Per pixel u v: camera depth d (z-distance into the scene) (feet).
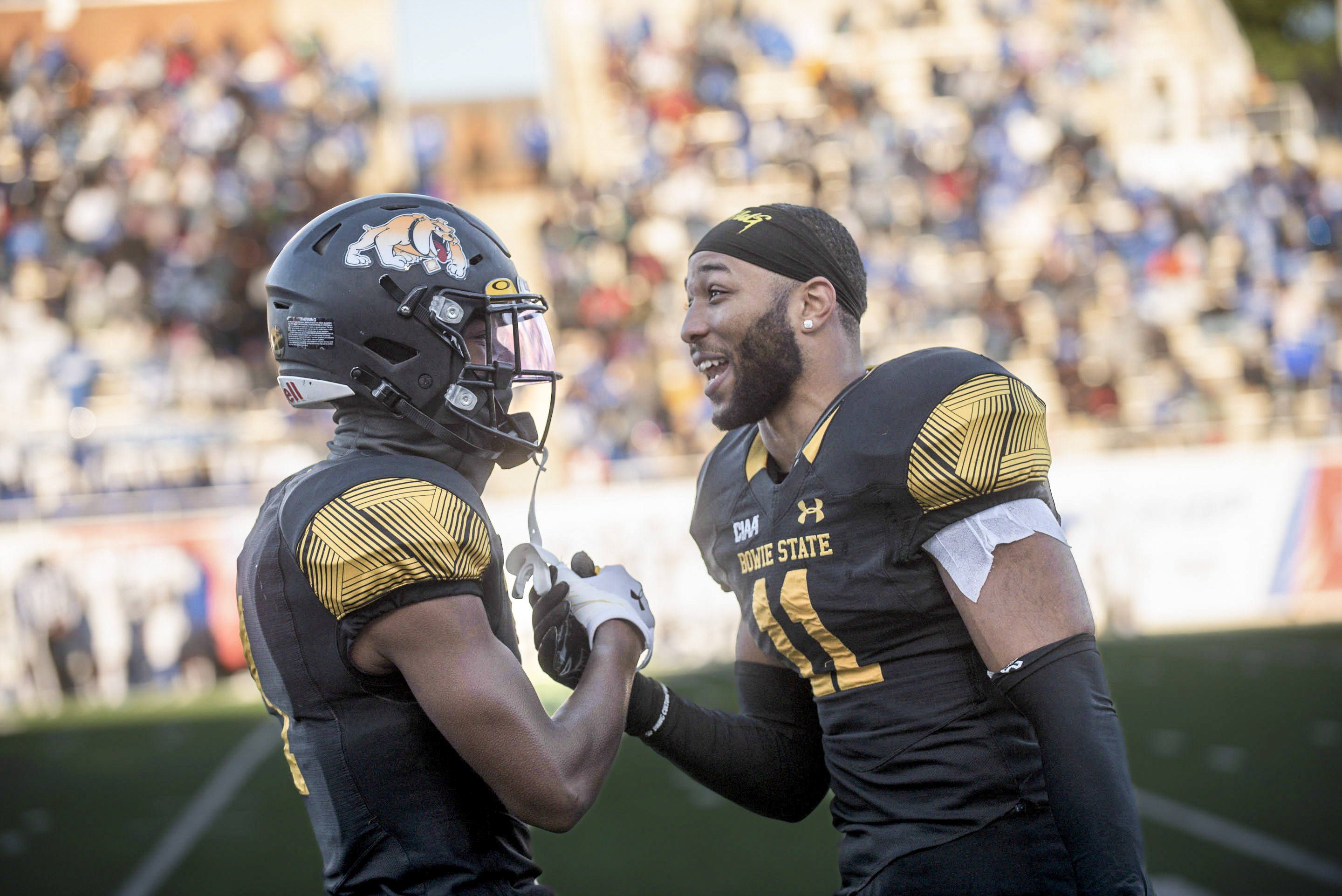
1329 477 140.97
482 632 18.66
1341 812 56.90
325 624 19.12
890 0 221.87
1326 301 178.70
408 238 20.81
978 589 20.34
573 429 153.79
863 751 22.06
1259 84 211.82
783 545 22.27
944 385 21.34
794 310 22.90
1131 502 138.51
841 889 23.04
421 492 18.93
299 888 53.93
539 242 180.75
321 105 201.26
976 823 21.11
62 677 127.54
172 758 89.71
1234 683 96.58
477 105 216.13
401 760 19.20
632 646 21.35
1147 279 177.47
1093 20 218.38
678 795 71.46
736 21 220.02
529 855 20.88
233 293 169.17
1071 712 19.60
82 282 167.12
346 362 20.49
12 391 152.05
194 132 189.37
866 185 191.72
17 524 128.06
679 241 188.75
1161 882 47.14
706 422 155.12
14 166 182.91
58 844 64.90
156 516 130.52
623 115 210.79
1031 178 192.95
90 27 204.74
